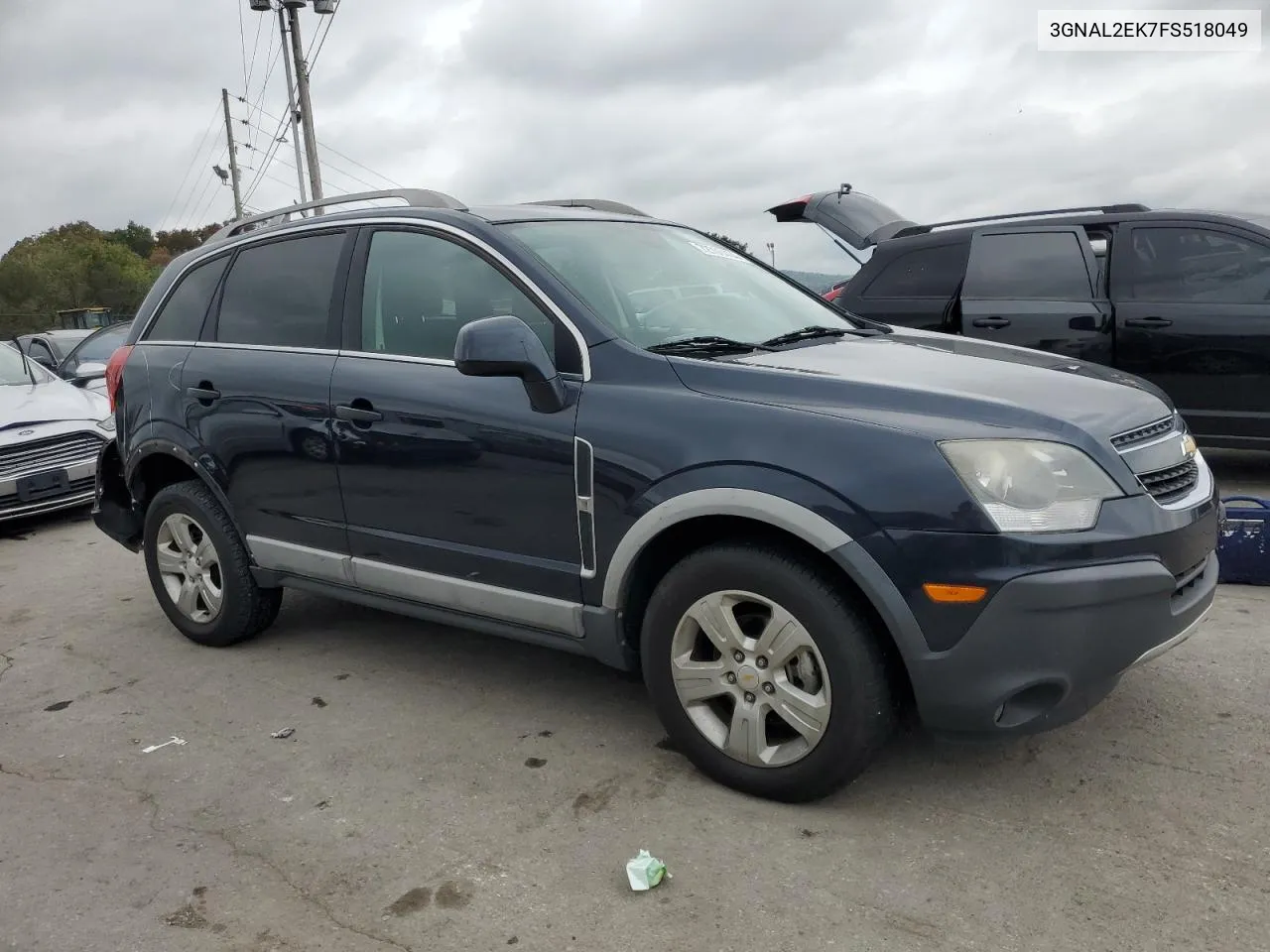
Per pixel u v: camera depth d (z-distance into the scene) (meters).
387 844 2.91
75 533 7.70
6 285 74.75
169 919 2.63
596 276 3.58
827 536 2.69
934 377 3.02
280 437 4.04
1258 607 4.49
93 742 3.75
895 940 2.38
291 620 5.01
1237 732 3.30
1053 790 3.00
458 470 3.47
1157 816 2.84
